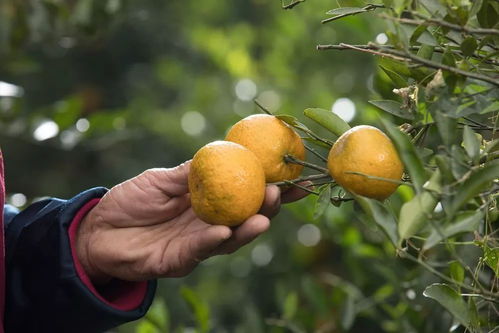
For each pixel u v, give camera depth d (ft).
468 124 6.04
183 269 6.61
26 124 12.64
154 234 6.81
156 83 22.24
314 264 15.46
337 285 10.36
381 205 5.12
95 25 13.29
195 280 18.31
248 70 22.38
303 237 16.67
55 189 20.89
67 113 12.30
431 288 5.45
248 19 24.03
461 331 7.00
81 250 7.01
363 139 5.35
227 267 17.88
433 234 5.02
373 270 10.34
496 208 6.17
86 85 21.40
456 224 5.01
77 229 7.09
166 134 21.38
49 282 6.97
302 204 10.85
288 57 19.08
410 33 5.45
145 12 19.66
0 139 20.67
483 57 5.49
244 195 5.52
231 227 5.89
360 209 5.47
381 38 10.69
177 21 22.77
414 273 9.20
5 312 7.25
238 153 5.56
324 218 10.78
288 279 15.56
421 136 5.63
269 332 11.10
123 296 7.14
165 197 6.74
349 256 10.50
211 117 22.04
